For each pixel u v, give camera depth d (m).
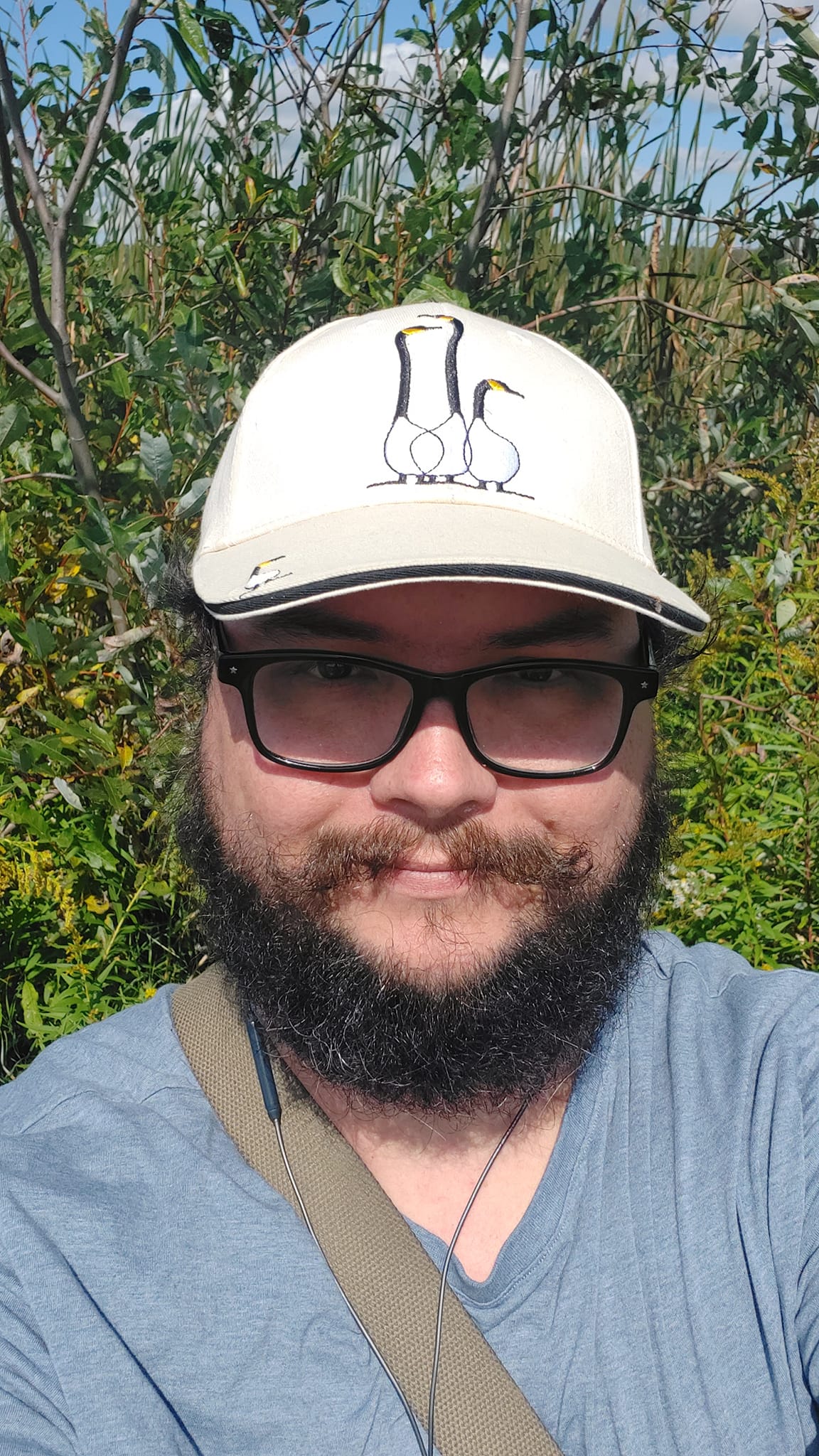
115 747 0.85
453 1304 0.44
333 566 0.43
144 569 0.80
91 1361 0.42
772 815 0.90
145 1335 0.43
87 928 0.86
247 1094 0.48
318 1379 0.43
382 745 0.46
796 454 1.09
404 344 0.47
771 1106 0.48
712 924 0.83
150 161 1.04
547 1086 0.48
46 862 0.82
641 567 0.47
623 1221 0.46
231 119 1.03
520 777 0.46
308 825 0.46
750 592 0.89
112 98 0.79
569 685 0.46
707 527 1.21
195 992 0.52
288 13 0.96
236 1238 0.45
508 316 1.07
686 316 1.18
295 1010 0.47
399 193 1.07
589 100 1.06
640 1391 0.43
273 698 0.46
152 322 1.09
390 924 0.47
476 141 0.96
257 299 1.02
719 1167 0.47
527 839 0.46
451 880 0.46
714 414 1.26
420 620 0.45
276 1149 0.47
